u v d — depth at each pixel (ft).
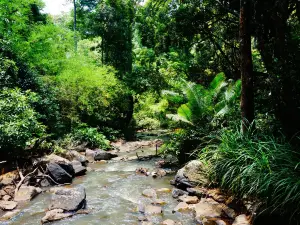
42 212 15.56
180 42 39.63
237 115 22.27
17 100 22.82
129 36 58.59
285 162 12.84
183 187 17.97
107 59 57.21
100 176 23.45
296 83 17.15
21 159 23.36
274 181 11.68
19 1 34.14
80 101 39.29
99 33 55.57
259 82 20.97
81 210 15.58
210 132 21.65
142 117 67.36
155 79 58.49
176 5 36.50
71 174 22.90
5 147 21.62
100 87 42.47
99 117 44.52
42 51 37.11
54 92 34.65
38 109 30.42
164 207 15.71
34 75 32.30
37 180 20.68
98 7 55.83
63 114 37.19
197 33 37.19
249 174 12.87
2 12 32.40
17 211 15.62
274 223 11.64
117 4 56.90
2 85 26.05
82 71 39.24
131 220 14.33
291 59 17.63
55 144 29.25
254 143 14.94
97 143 35.78
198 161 18.58
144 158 30.42
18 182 19.81
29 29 36.81
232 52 38.55
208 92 25.31
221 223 12.78
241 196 13.58
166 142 26.37
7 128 20.71
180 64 50.55
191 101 24.48
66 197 16.19
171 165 25.94
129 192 18.88
